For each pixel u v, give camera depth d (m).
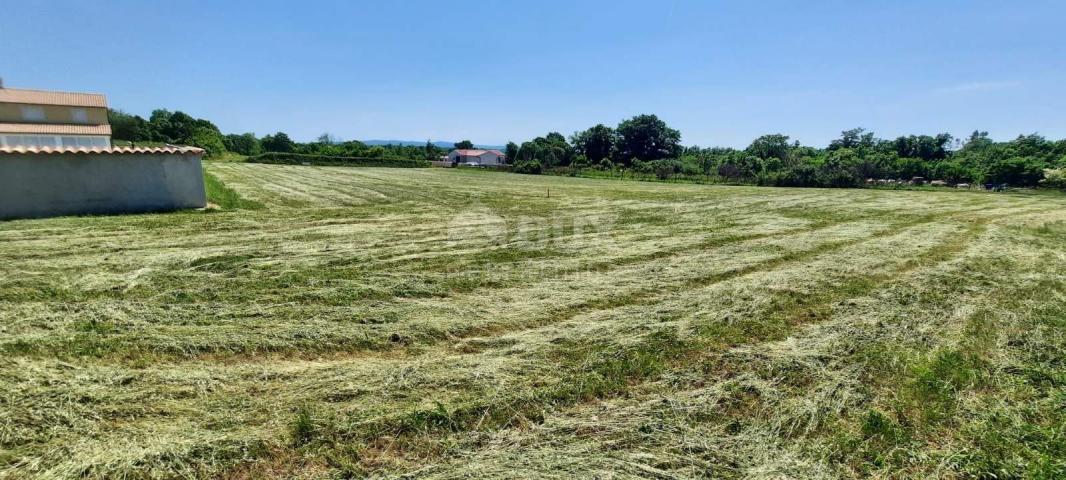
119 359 3.76
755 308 5.41
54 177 10.41
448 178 33.00
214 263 6.68
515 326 4.78
